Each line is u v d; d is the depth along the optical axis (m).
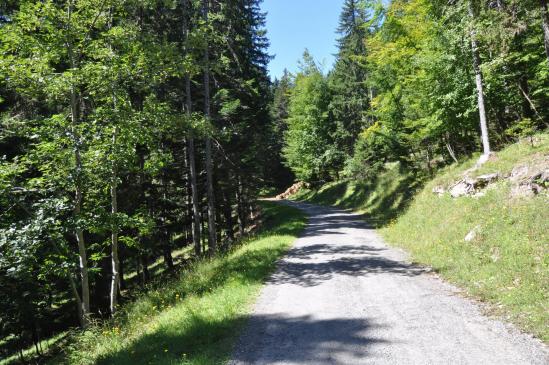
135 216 13.05
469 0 14.05
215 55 20.05
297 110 50.03
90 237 16.62
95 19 12.46
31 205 11.12
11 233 9.45
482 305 7.34
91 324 10.80
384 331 6.47
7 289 13.99
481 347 5.56
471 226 11.86
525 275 7.89
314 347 6.07
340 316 7.44
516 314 6.56
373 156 35.91
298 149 50.41
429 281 9.53
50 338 18.16
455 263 10.35
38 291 14.94
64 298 20.75
